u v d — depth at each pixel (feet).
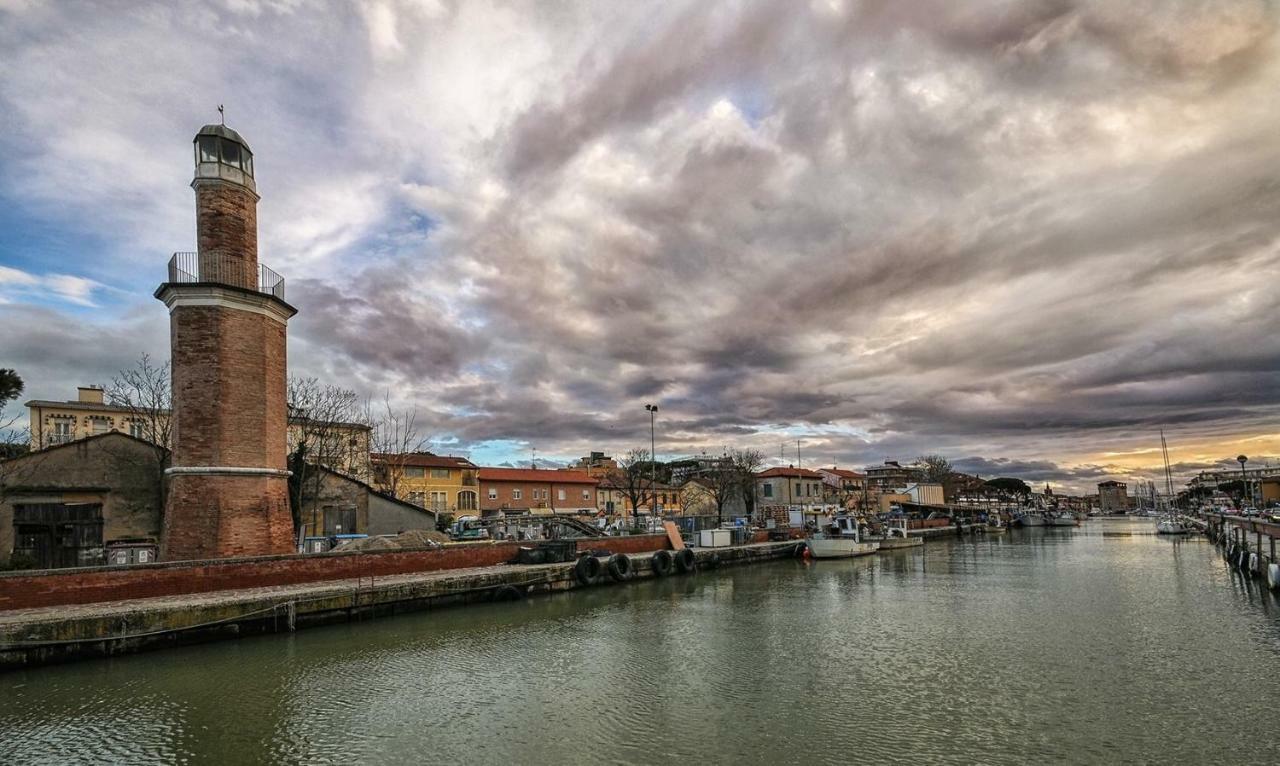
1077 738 44.83
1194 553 198.59
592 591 119.85
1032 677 59.82
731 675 61.41
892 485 499.51
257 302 93.40
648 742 44.73
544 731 46.91
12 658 59.16
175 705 52.47
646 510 314.96
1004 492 573.33
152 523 107.45
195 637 70.03
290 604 77.25
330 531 131.75
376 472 189.78
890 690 56.18
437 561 105.91
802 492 329.72
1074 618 89.56
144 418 144.05
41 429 191.52
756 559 179.93
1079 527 425.69
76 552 99.96
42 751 43.34
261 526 90.63
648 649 72.18
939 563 176.86
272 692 55.88
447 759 42.11
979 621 88.28
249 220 97.45
